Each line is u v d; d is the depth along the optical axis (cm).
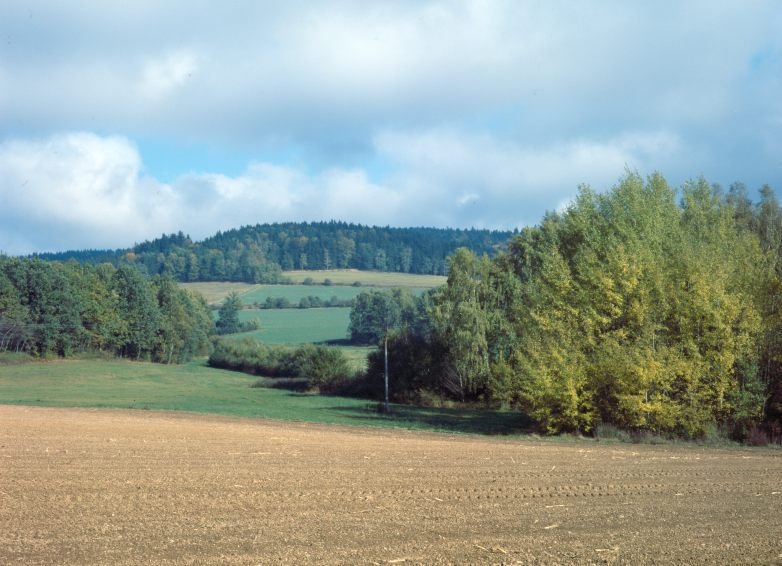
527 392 3675
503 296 6638
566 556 1170
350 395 7819
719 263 3459
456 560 1143
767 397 3178
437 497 1688
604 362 3425
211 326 14412
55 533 1300
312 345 9775
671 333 3475
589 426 3494
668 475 2070
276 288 18400
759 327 3238
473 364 6462
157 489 1752
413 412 5619
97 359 11338
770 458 2525
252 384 9175
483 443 3072
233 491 1734
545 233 6309
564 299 3731
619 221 4159
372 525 1380
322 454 2498
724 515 1498
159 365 11456
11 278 10519
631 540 1275
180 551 1180
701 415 3209
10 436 2883
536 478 1997
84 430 3219
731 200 5881
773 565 1132
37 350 10669
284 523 1393
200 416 4681
